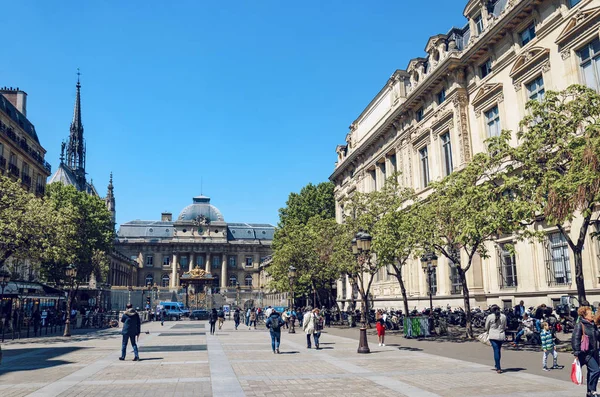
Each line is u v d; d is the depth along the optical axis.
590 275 22.47
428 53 38.16
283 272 47.16
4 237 27.45
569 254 23.95
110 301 81.38
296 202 71.56
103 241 57.41
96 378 13.03
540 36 25.80
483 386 11.12
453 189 21.30
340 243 34.94
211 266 134.75
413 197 30.39
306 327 21.11
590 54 22.88
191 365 15.62
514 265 28.16
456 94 33.16
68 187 56.47
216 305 85.12
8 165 45.94
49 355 19.30
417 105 39.47
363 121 53.50
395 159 45.78
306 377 12.92
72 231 33.25
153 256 132.38
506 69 28.72
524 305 26.69
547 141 17.44
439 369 14.02
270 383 12.02
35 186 52.91
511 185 17.62
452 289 33.62
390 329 32.84
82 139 109.88
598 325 9.75
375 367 14.74
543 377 12.21
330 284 51.50
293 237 47.44
